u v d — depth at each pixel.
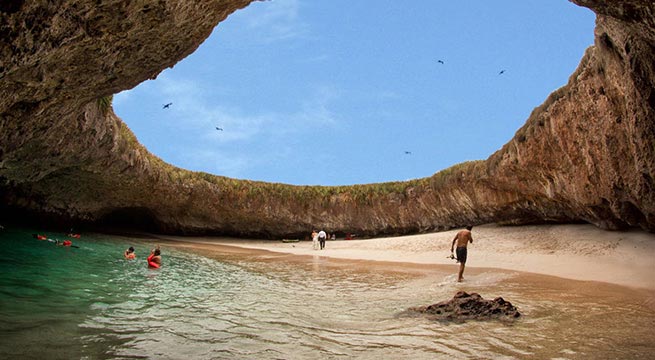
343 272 16.22
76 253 17.64
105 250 20.09
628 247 16.11
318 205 34.56
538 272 15.13
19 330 6.24
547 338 6.62
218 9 8.88
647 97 9.91
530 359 5.63
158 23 8.02
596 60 13.74
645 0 6.54
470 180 25.70
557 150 18.12
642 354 5.76
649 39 7.83
